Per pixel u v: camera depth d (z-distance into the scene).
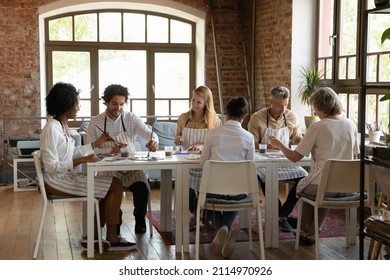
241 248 5.22
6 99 9.16
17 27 9.07
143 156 5.19
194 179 5.32
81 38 9.62
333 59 7.67
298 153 4.88
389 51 6.55
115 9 9.63
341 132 4.87
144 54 9.85
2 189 7.87
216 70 9.70
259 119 5.89
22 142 7.73
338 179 4.64
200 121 5.71
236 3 9.61
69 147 4.85
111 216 5.06
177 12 9.64
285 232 5.70
